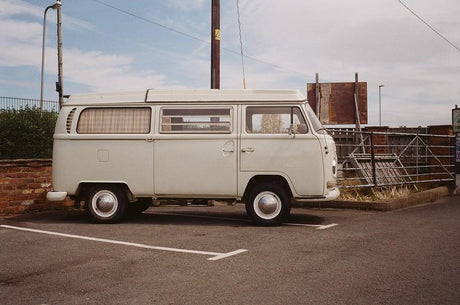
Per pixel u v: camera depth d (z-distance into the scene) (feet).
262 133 27.71
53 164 29.43
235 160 27.71
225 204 39.09
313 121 27.76
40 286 15.75
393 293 14.67
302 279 16.26
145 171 28.37
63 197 28.84
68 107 29.45
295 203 35.86
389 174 41.19
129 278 16.60
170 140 28.22
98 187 29.04
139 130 28.63
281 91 28.02
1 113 44.47
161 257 19.71
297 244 22.07
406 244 21.86
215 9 39.81
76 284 15.94
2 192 32.55
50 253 20.62
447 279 16.16
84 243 22.75
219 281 16.11
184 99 28.40
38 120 45.16
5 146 42.93
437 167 45.32
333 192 27.61
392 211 33.19
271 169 27.43
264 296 14.47
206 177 27.94
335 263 18.40
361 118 51.06
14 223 29.01
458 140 65.36
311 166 27.12
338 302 13.88
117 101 28.89
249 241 22.94
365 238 23.36
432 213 32.09
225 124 27.99
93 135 28.78
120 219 29.07
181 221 29.89
